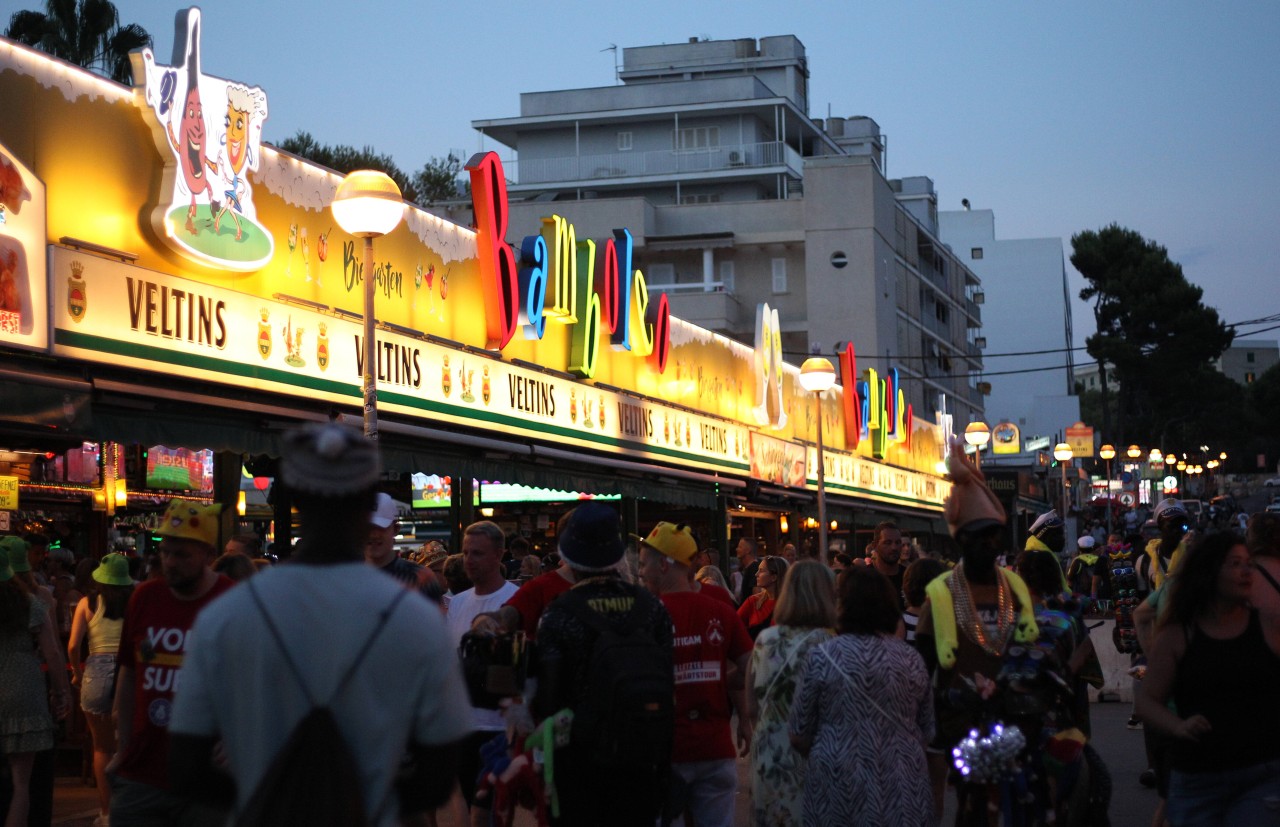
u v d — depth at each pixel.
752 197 65.56
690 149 66.56
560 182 66.75
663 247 58.28
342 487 3.32
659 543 7.39
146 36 41.56
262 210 13.32
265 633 3.17
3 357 10.43
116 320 11.29
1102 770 7.91
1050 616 7.16
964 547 7.01
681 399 24.11
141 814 5.80
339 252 14.55
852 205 57.88
